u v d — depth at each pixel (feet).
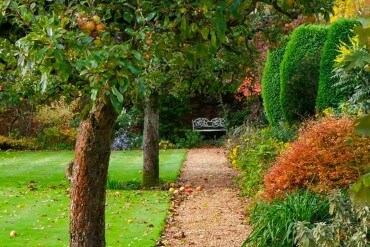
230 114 75.56
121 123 70.54
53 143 69.82
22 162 53.31
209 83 31.42
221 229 25.08
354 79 30.68
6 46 12.34
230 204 31.12
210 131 76.18
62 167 48.98
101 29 9.73
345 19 37.45
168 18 10.52
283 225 18.69
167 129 74.02
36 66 10.34
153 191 36.04
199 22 10.44
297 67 41.42
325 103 37.45
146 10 10.54
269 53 45.19
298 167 21.72
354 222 15.15
